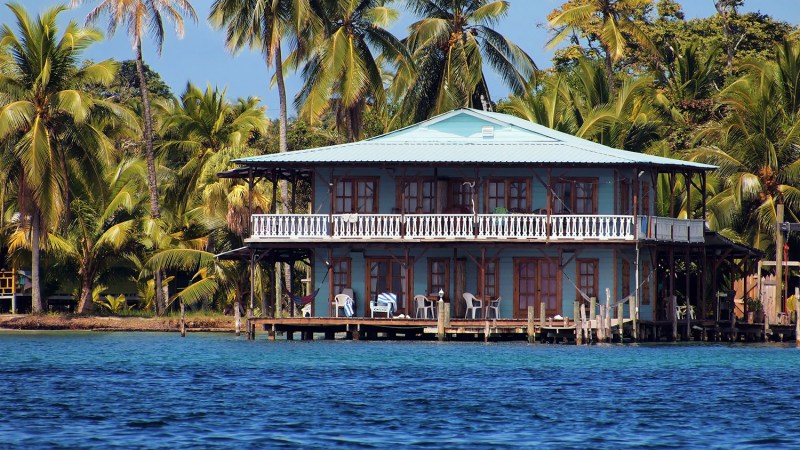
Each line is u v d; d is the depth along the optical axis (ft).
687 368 498.69
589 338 583.17
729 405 403.95
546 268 627.46
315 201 631.15
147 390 431.43
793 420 376.89
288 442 339.98
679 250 637.71
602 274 625.00
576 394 425.28
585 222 614.75
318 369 490.08
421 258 627.46
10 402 401.70
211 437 346.13
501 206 626.64
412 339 622.95
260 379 460.14
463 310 623.77
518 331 589.32
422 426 363.76
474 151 627.05
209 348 577.02
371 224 609.01
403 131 653.71
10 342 629.92
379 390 431.43
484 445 338.13
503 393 426.10
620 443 342.03
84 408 391.04
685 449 334.85
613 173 627.87
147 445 335.06
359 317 614.75
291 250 651.25
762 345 598.75
